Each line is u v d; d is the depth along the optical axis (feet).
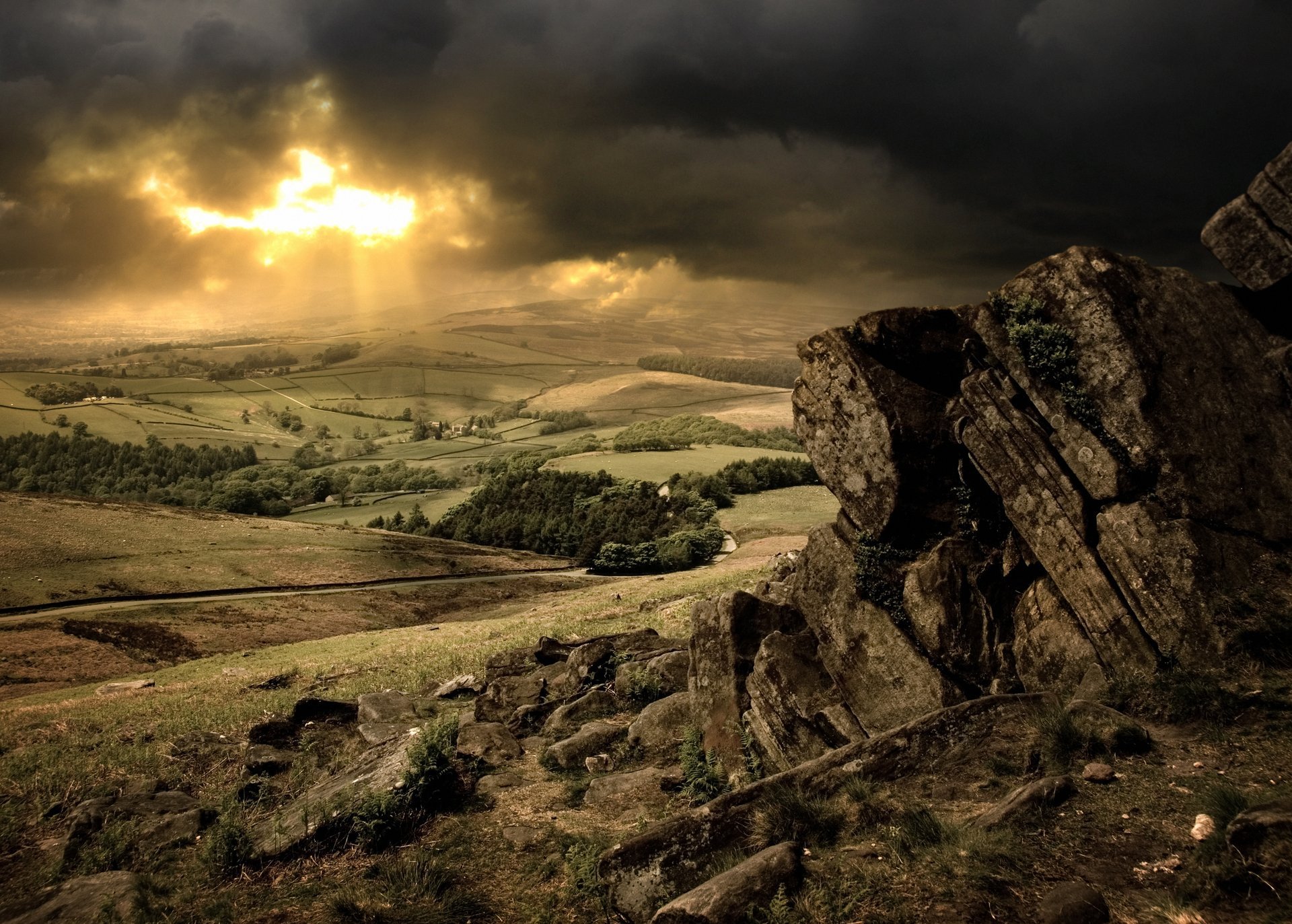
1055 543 34.78
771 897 22.75
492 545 378.12
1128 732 27.22
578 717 56.44
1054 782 25.16
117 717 88.89
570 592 244.63
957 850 22.99
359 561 292.40
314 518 446.60
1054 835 23.21
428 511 452.35
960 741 29.22
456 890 29.84
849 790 27.86
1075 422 34.83
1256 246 34.71
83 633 187.11
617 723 53.31
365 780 38.32
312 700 61.98
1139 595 31.81
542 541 365.61
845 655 39.99
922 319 40.93
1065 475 34.94
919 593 37.73
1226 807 21.91
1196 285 36.04
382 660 122.72
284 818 36.42
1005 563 37.58
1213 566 30.96
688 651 60.85
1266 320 35.78
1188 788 24.34
